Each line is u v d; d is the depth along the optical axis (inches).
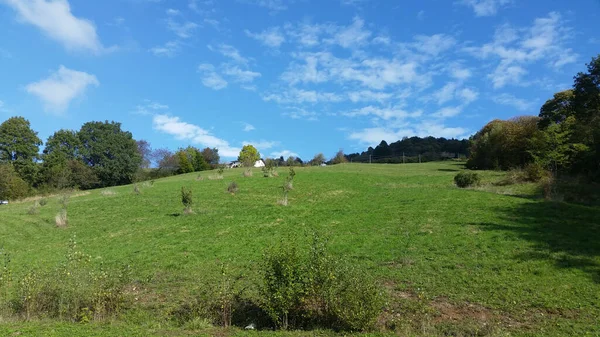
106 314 455.8
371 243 721.6
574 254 607.8
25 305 454.6
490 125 3034.0
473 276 541.6
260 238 804.6
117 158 3521.2
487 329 394.9
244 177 1867.6
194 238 836.6
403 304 462.3
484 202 1027.3
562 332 385.7
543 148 1696.6
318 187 1534.2
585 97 2034.9
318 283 407.5
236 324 429.4
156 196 1445.6
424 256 633.6
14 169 2851.9
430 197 1157.7
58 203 1466.5
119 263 693.9
